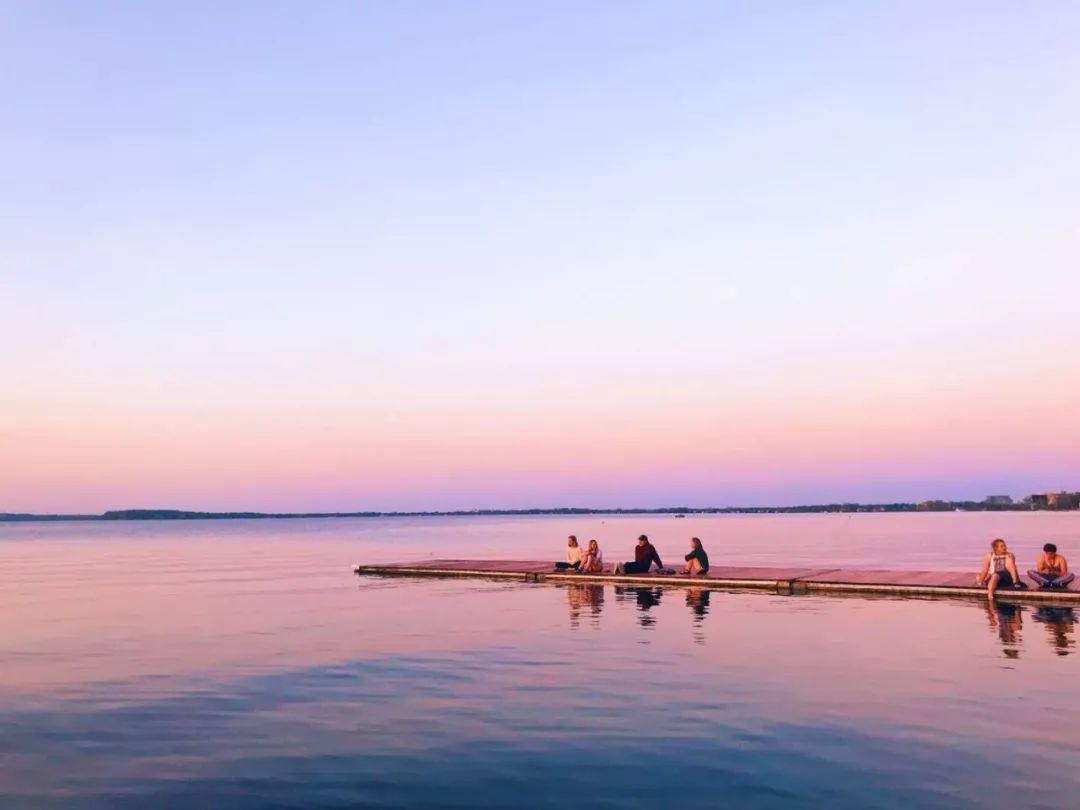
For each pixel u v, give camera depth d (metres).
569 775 9.09
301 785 8.89
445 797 8.51
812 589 25.58
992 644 15.98
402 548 69.62
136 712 11.91
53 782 9.07
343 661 15.35
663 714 11.33
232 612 22.91
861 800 8.21
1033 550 51.84
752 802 8.24
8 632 19.58
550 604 23.39
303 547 73.75
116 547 80.00
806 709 11.41
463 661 15.14
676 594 25.53
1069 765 9.05
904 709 11.33
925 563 40.31
